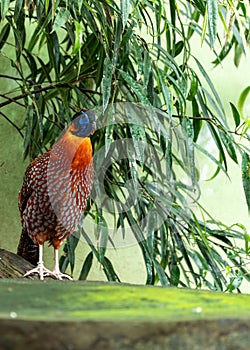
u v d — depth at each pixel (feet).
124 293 10.42
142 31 30.22
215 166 30.22
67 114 23.09
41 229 19.77
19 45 22.71
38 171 19.53
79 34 18.81
